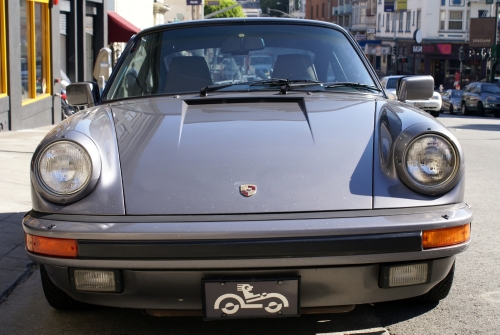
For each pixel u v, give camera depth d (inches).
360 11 2755.9
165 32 156.6
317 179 103.1
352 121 119.0
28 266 162.4
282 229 95.0
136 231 95.5
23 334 121.2
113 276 99.0
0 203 224.2
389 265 100.1
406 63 2217.0
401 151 103.7
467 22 1984.5
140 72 148.6
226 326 122.8
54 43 558.6
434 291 127.2
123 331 121.5
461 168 104.4
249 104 131.0
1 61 450.9
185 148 109.8
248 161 106.1
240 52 149.6
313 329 120.6
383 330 119.5
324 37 154.9
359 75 148.4
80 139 103.6
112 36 796.0
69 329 123.0
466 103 1136.8
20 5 488.7
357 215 98.4
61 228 98.0
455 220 100.4
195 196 100.1
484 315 126.6
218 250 95.0
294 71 146.2
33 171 103.0
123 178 103.6
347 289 101.0
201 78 145.4
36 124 517.3
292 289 98.2
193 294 99.9
